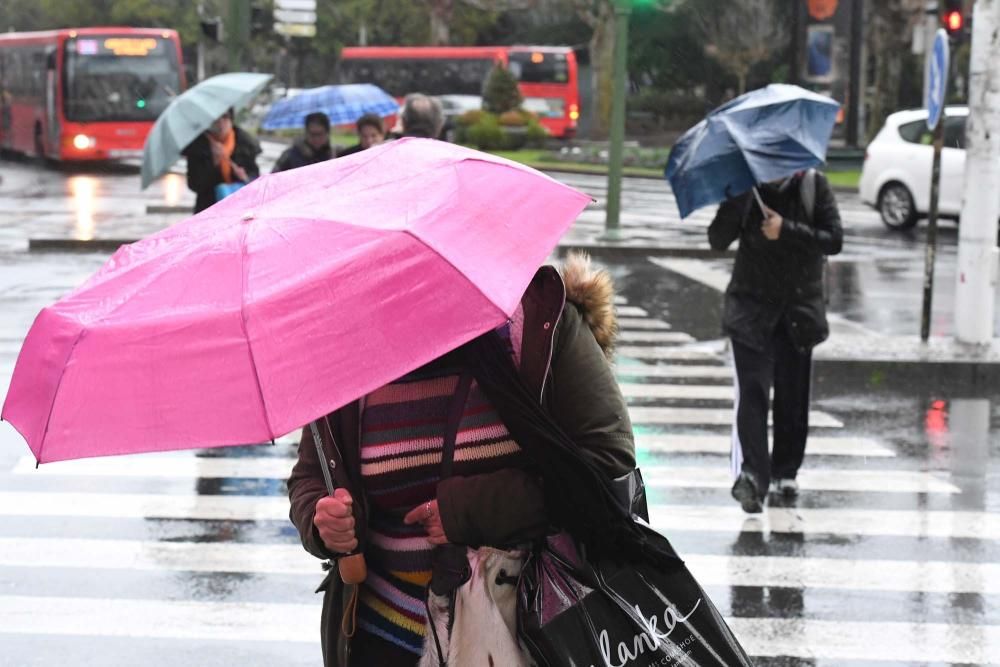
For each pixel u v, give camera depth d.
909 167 61.34
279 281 6.68
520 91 131.00
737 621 15.87
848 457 23.94
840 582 17.27
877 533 19.38
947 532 19.50
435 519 7.86
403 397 7.97
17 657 14.65
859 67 114.75
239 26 59.88
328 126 32.75
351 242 6.88
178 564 17.88
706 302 42.09
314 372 6.46
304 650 14.95
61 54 97.75
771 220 18.36
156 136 31.98
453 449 7.91
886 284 46.47
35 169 102.56
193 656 14.75
